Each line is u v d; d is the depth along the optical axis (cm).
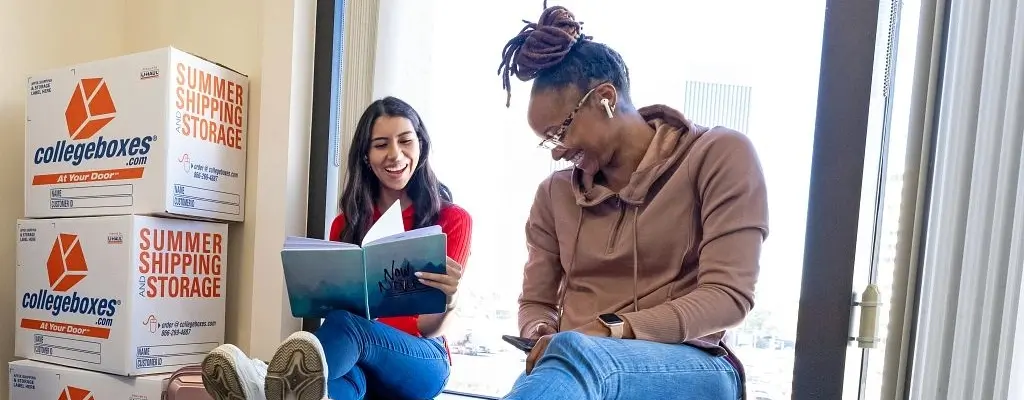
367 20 186
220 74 183
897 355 128
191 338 180
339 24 190
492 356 178
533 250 135
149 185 168
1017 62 103
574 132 117
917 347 120
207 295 184
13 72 190
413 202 172
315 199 191
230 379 105
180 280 177
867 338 129
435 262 129
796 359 133
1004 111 107
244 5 197
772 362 154
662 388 94
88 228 171
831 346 131
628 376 90
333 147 191
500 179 176
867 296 130
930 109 124
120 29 216
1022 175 100
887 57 135
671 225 112
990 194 108
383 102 171
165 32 208
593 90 115
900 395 126
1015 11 106
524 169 174
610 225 120
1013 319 100
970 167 113
